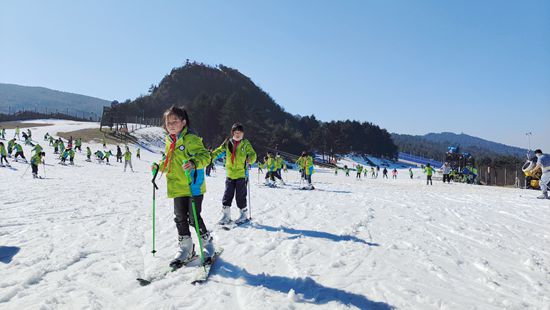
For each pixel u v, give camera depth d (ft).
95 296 10.48
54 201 29.45
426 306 10.34
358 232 19.54
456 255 15.55
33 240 16.52
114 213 24.11
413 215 25.79
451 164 146.00
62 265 13.00
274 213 25.66
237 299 10.62
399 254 15.48
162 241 16.79
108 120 250.37
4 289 10.71
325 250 15.92
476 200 38.17
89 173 72.59
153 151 202.49
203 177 14.29
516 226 22.22
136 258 14.21
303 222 22.24
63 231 18.49
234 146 21.67
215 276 12.50
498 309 10.21
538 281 12.55
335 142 353.72
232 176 21.76
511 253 16.05
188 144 13.47
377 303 10.44
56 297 10.27
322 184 65.36
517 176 142.00
